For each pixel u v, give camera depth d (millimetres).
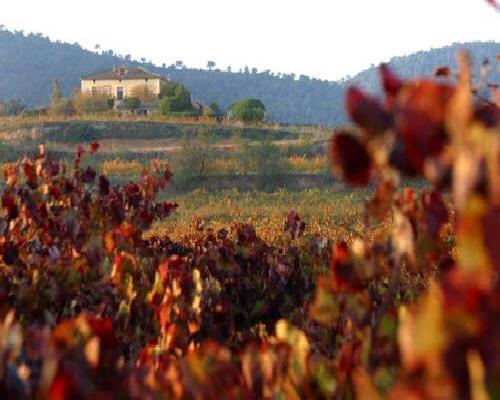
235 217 36781
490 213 1231
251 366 2555
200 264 8906
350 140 1590
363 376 2027
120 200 9789
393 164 1512
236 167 53594
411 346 1329
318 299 2729
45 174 8164
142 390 2213
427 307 1299
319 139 69188
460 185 1297
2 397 2061
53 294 6414
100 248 7598
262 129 76375
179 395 2420
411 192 2598
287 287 8781
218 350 2582
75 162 8586
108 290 6414
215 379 2482
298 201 44344
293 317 5965
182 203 46781
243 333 6035
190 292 5043
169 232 22281
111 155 64500
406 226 2568
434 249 2566
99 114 84250
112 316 6051
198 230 17984
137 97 104938
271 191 51031
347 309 2697
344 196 45219
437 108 1442
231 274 8664
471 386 1241
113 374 2047
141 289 6215
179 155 52531
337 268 2711
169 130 74688
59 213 8125
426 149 1446
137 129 74000
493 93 2002
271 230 16438
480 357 1230
